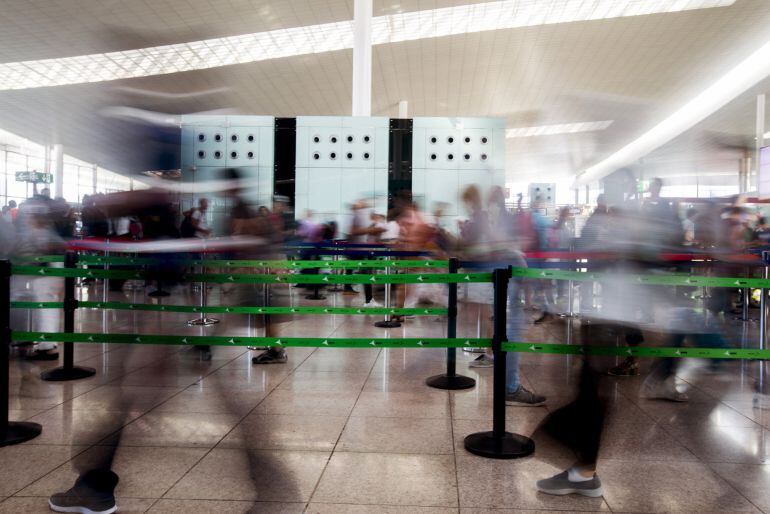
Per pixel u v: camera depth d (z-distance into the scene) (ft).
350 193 42.98
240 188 12.09
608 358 21.24
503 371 13.53
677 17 69.10
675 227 13.51
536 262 35.86
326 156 42.80
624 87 101.14
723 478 11.69
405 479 11.57
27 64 71.05
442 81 92.02
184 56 68.90
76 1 55.01
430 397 17.71
